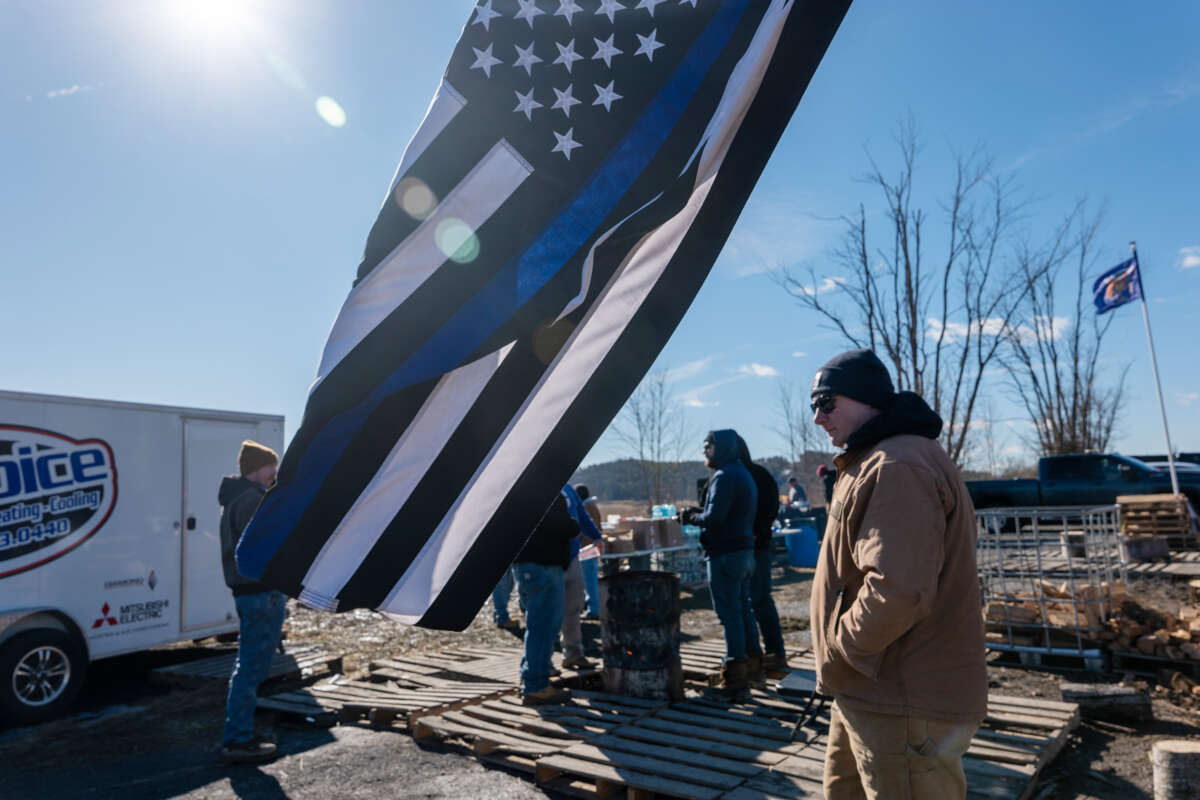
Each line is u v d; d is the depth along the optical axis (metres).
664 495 21.81
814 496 24.69
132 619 7.16
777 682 5.78
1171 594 8.89
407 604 2.00
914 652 2.07
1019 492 18.34
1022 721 4.48
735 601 5.44
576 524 5.53
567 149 2.23
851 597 2.17
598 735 4.66
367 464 2.12
